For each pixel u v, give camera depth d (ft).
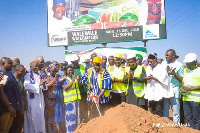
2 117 16.28
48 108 22.54
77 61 25.82
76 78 24.40
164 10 52.65
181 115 23.26
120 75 23.38
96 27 54.49
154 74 21.12
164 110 21.79
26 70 21.62
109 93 21.86
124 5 53.83
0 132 16.22
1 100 16.17
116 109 14.87
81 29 54.70
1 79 16.17
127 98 23.02
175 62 22.09
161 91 21.04
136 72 22.31
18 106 17.60
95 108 24.34
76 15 54.85
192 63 19.70
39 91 20.76
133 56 22.56
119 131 12.07
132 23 53.47
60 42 54.85
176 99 21.75
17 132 17.99
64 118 23.57
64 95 23.40
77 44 54.65
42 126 20.86
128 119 12.94
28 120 20.49
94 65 21.43
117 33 53.88
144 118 13.32
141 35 53.11
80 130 14.61
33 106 20.58
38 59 23.57
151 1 52.85
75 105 23.59
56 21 55.11
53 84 22.81
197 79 19.44
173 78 21.94
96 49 49.67
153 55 21.77
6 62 17.47
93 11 54.70
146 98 21.74
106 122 13.50
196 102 19.36
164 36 52.37
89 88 22.21
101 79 21.30
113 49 49.39
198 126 19.36
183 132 13.06
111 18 54.24
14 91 17.43
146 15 53.01
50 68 23.22
